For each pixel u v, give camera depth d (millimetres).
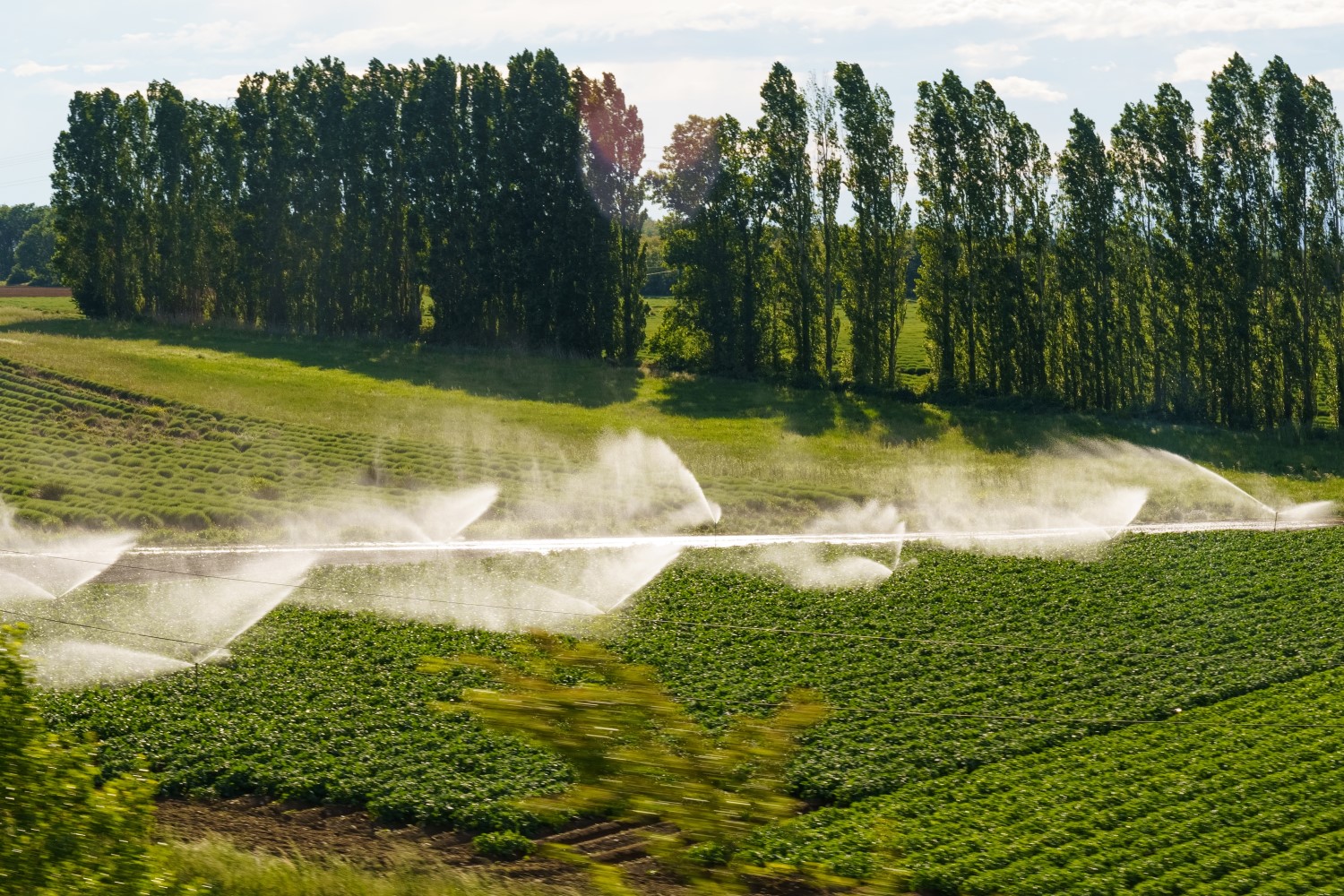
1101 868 19031
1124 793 22203
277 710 27438
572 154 91875
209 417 64312
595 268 92438
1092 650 32469
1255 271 77812
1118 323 81250
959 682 29734
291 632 33594
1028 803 21938
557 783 23281
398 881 16281
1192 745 25094
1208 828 20562
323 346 90812
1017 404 80312
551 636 10258
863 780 23422
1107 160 81250
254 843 21000
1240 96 77938
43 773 12031
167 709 27312
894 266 87062
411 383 80250
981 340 84438
